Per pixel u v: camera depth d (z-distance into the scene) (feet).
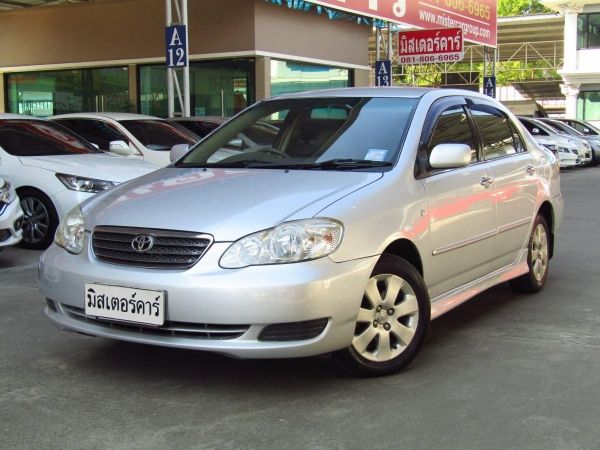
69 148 28.76
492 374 13.56
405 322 13.62
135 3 53.72
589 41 104.73
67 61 57.26
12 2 54.80
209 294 11.49
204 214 12.35
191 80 53.98
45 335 15.97
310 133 15.81
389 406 12.00
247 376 13.41
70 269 12.87
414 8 56.54
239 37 50.55
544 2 103.50
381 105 16.02
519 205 18.22
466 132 16.80
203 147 17.02
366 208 12.77
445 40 56.75
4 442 10.69
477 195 16.02
